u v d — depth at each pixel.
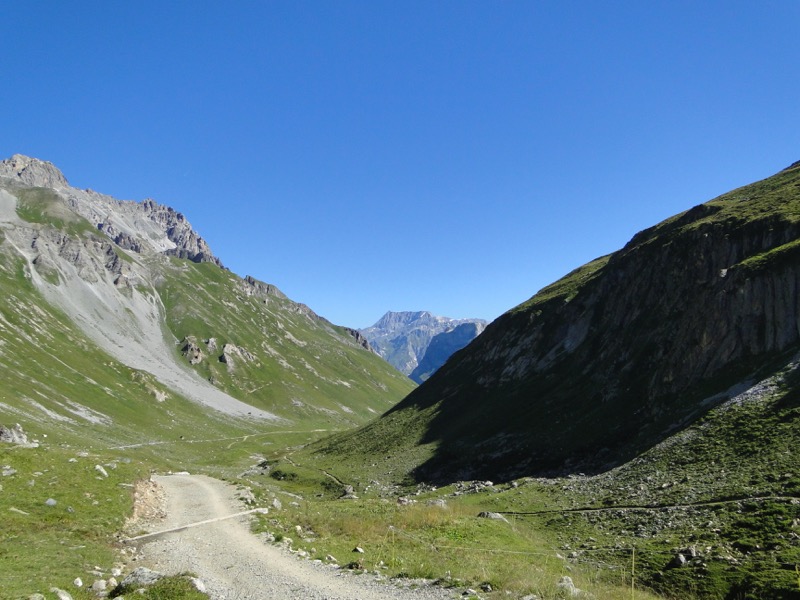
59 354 179.62
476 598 16.19
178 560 21.34
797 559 21.47
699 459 40.22
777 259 54.34
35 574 16.42
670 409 54.41
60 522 24.62
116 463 45.34
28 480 29.39
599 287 92.38
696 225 78.25
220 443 158.50
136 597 15.27
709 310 58.00
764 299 53.28
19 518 23.50
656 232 98.31
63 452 41.81
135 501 33.53
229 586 17.61
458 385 111.56
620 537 31.59
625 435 56.78
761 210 70.75
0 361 141.62
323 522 31.33
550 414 72.69
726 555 24.23
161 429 157.75
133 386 193.50
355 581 18.41
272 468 102.62
